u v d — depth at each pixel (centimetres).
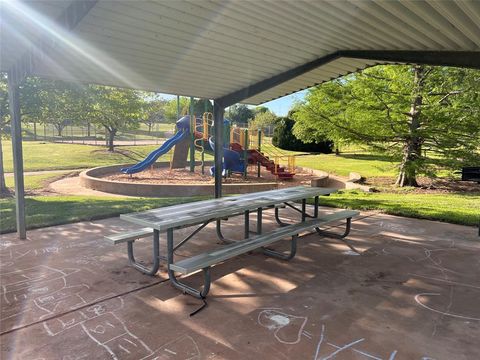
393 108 1128
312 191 555
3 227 571
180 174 1587
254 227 596
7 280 373
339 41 472
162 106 3684
